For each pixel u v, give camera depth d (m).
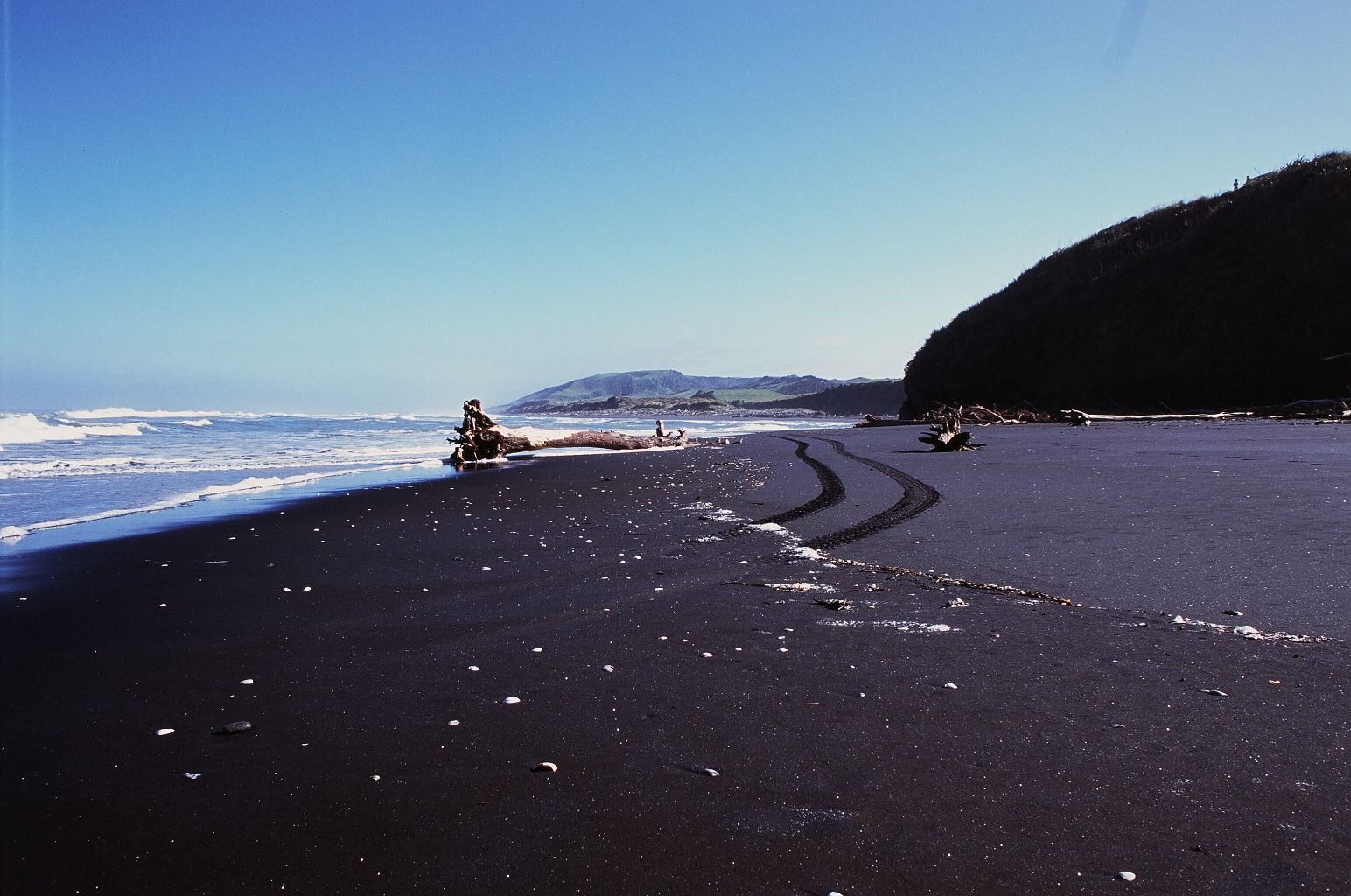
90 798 2.71
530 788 2.72
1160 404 44.16
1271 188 47.50
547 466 18.45
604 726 3.26
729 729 3.20
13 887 2.18
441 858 2.29
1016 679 3.66
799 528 8.29
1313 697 3.29
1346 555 5.87
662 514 9.80
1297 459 13.59
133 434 35.59
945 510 9.09
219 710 3.54
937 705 3.37
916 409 63.84
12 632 4.87
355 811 2.59
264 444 29.02
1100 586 5.34
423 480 14.98
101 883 2.20
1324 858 2.16
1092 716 3.20
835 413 141.62
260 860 2.31
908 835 2.36
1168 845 2.25
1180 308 46.66
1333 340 38.38
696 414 142.25
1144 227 57.56
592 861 2.26
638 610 5.15
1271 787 2.57
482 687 3.78
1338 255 40.47
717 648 4.31
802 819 2.47
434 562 7.00
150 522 9.54
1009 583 5.57
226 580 6.32
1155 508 8.55
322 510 10.59
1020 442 22.30
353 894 2.12
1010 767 2.77
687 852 2.30
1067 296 56.81
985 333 60.75
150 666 4.18
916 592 5.43
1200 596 4.96
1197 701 3.30
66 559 7.25
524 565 6.75
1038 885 2.09
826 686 3.65
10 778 2.88
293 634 4.76
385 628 4.86
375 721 3.37
